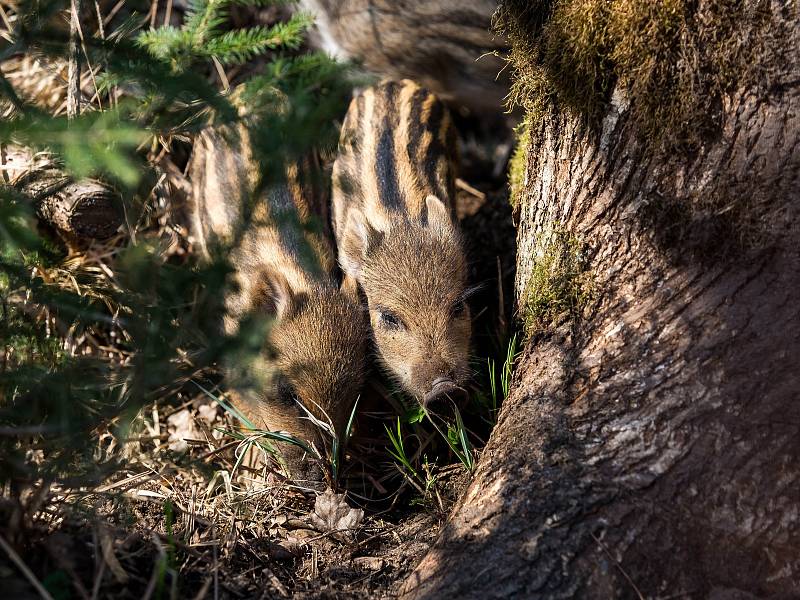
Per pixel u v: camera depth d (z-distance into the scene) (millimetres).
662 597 5492
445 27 9453
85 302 6605
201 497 7398
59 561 5707
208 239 9008
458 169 11375
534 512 5816
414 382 8500
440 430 8133
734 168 5973
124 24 7176
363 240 9406
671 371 6055
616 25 6332
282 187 9398
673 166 6223
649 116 6281
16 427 5613
